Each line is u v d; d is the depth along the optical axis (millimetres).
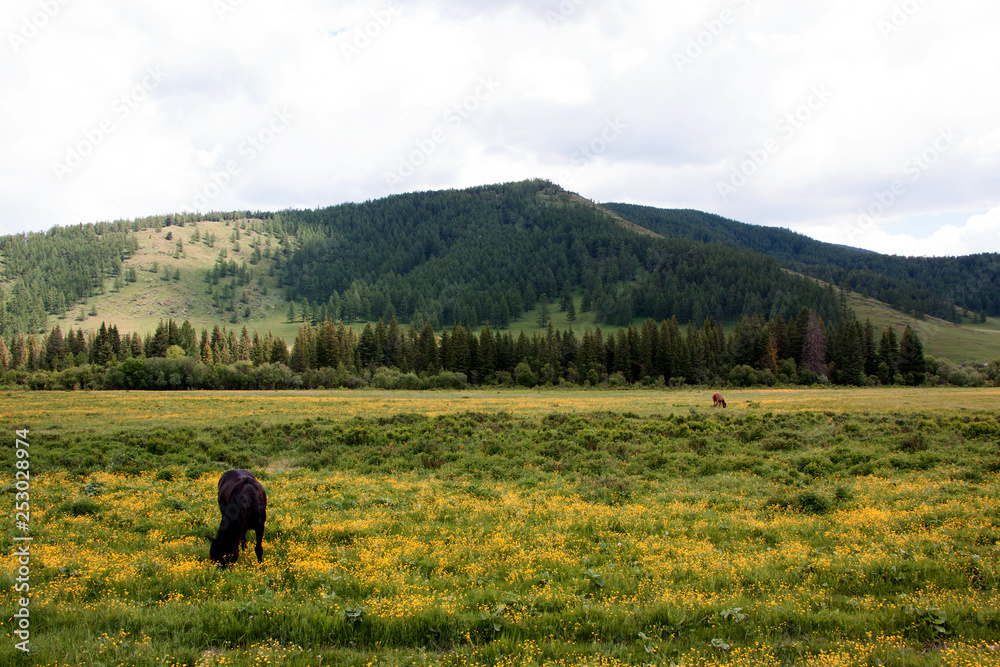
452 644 6383
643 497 15117
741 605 7082
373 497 14789
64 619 6586
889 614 6730
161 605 7172
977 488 14203
